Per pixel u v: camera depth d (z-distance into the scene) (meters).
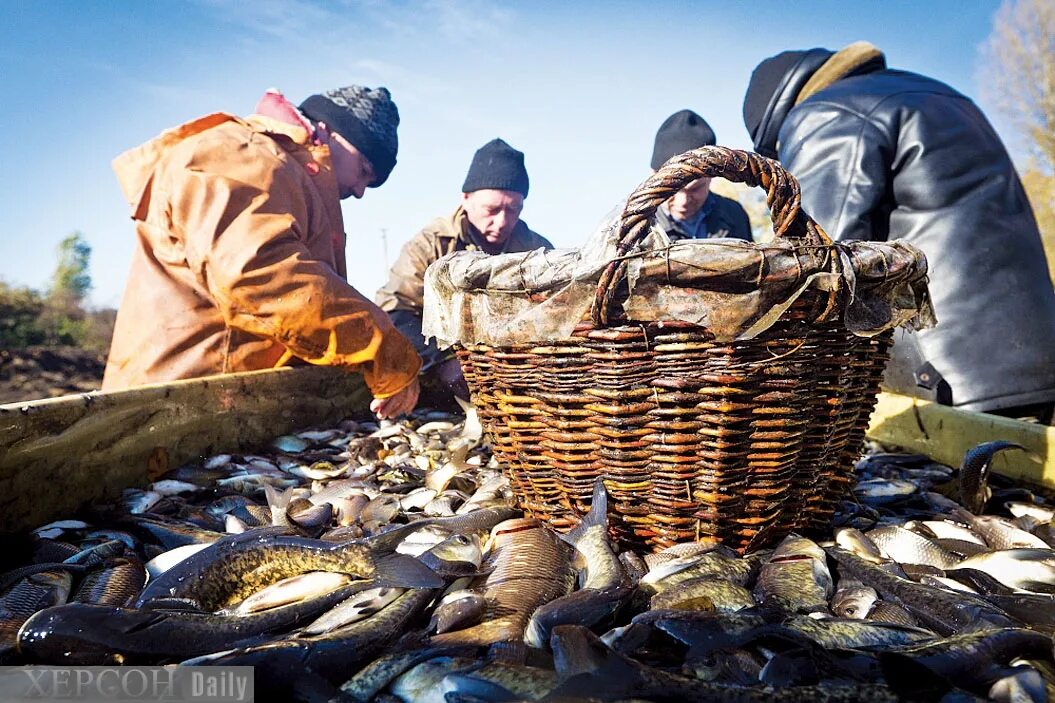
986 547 2.34
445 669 1.45
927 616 1.75
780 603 1.76
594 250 1.80
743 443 1.93
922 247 4.20
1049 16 26.05
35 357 24.53
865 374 2.15
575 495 2.12
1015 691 1.38
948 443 3.75
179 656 1.60
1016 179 4.36
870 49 4.75
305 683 1.44
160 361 4.26
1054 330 4.09
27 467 2.48
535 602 1.74
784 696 1.33
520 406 2.11
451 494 2.88
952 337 4.11
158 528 2.54
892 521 2.62
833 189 4.27
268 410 4.19
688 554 1.97
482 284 1.95
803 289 1.75
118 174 4.32
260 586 1.99
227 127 4.27
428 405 5.63
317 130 5.40
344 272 5.10
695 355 1.83
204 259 3.94
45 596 1.88
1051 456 3.06
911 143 4.14
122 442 3.02
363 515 2.64
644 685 1.36
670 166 1.77
